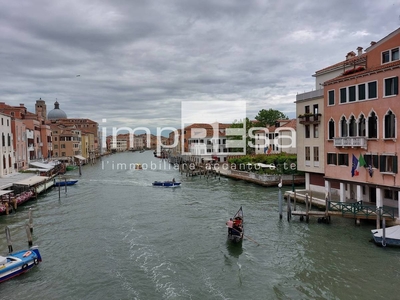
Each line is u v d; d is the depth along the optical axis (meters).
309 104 32.12
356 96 24.34
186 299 14.63
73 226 26.16
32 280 16.77
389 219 21.66
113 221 27.56
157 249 20.70
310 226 23.97
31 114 74.56
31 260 17.98
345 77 25.12
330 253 19.02
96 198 38.66
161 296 14.95
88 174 67.94
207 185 48.09
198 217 28.45
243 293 15.08
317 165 31.47
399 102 21.08
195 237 22.92
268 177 42.97
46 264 18.64
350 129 25.14
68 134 91.62
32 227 24.70
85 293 15.41
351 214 22.95
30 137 60.25
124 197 39.22
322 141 30.56
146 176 63.38
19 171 50.59
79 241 22.47
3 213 30.33
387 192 24.72
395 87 21.34
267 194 38.00
